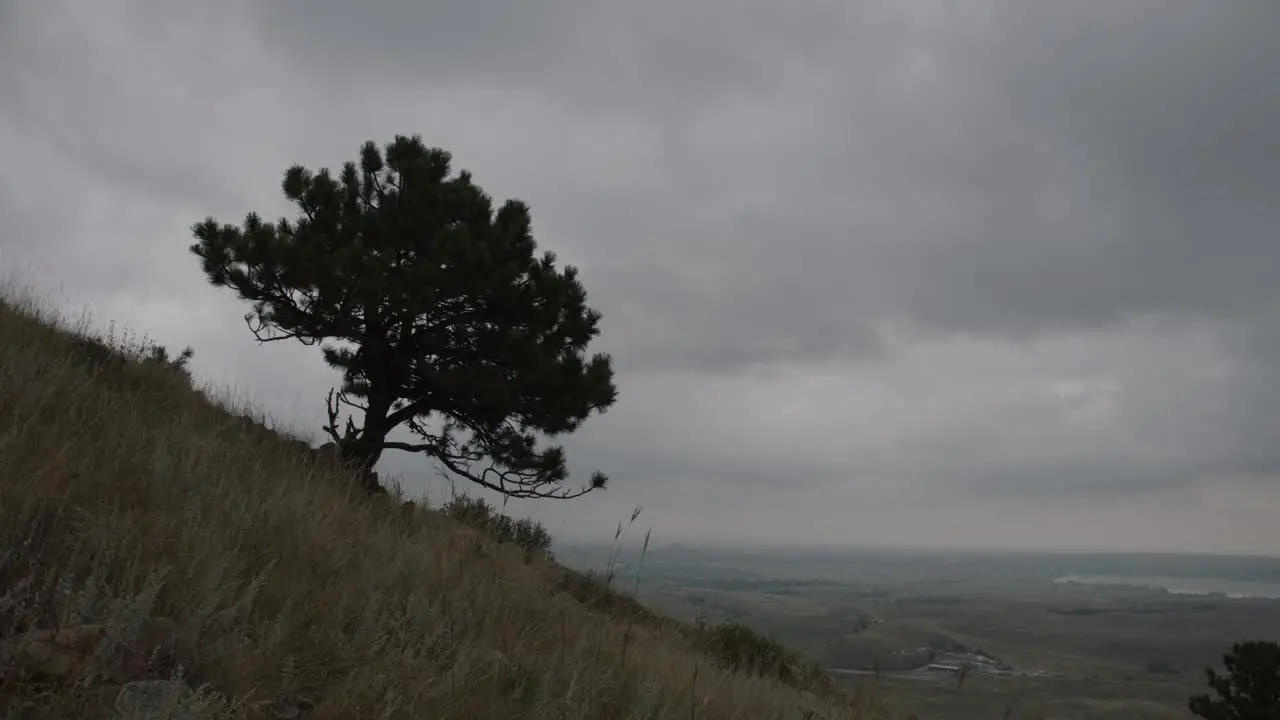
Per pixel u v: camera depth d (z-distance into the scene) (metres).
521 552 8.52
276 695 3.13
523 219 15.80
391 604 4.51
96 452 4.67
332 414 14.17
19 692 2.54
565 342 15.99
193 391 9.57
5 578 3.05
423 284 13.52
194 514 4.29
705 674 6.57
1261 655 30.14
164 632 3.16
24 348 6.57
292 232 14.32
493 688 3.90
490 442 14.73
